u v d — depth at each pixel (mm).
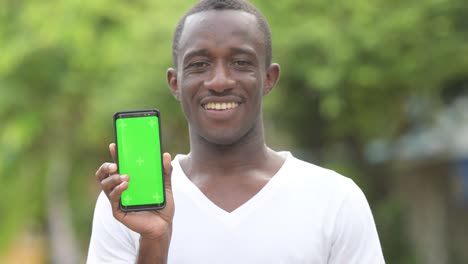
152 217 3139
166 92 12805
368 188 13789
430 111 13133
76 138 16906
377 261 3467
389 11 11703
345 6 11773
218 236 3385
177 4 13141
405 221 13703
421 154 14031
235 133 3430
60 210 17578
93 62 15156
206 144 3553
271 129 13242
